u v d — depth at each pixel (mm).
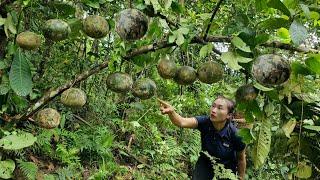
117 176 4195
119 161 4594
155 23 2023
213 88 5398
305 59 1782
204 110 5289
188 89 5406
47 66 3850
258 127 2059
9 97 2475
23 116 2246
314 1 1675
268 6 1662
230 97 1971
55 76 3836
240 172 3521
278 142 2234
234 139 3357
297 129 2180
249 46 1796
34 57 3758
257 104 1929
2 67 2184
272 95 1899
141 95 2115
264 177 4527
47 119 2156
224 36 1888
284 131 2049
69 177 3662
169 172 4512
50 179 3471
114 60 2096
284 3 1671
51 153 3920
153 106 4660
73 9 2205
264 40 1772
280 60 1681
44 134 3699
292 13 1653
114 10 2631
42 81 3787
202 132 3461
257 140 1957
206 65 1999
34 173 3291
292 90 1945
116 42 2172
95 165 4211
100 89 4562
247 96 1883
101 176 3852
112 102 4715
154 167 4559
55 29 1987
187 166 5070
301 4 1515
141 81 2123
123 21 1817
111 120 4695
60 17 2225
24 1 2080
